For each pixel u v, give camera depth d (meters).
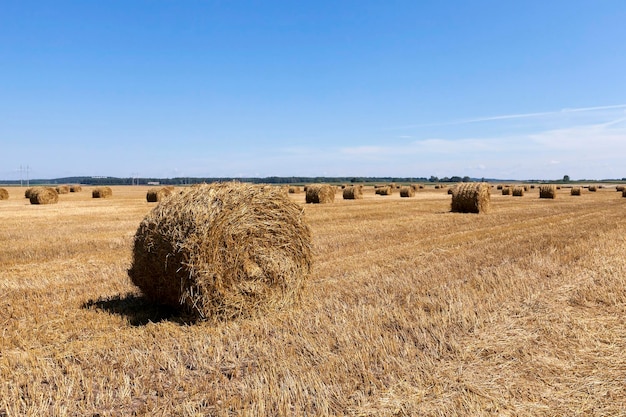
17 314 7.69
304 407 4.49
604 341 6.13
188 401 4.70
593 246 13.51
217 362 5.66
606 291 8.34
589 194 57.94
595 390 4.82
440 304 7.65
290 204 8.88
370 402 4.55
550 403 4.59
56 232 18.28
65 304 8.35
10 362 5.66
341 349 5.80
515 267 10.55
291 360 5.55
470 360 5.54
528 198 46.66
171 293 7.82
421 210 28.77
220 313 7.75
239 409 4.50
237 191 8.19
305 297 8.84
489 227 19.66
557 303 7.82
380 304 7.87
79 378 5.19
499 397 4.67
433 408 4.44
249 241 8.17
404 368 5.22
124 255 13.55
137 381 5.08
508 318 7.01
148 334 6.71
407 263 11.72
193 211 7.62
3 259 12.85
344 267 11.44
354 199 43.31
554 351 5.81
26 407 4.50
